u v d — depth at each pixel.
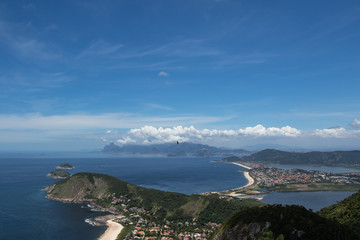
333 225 77.19
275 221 75.75
